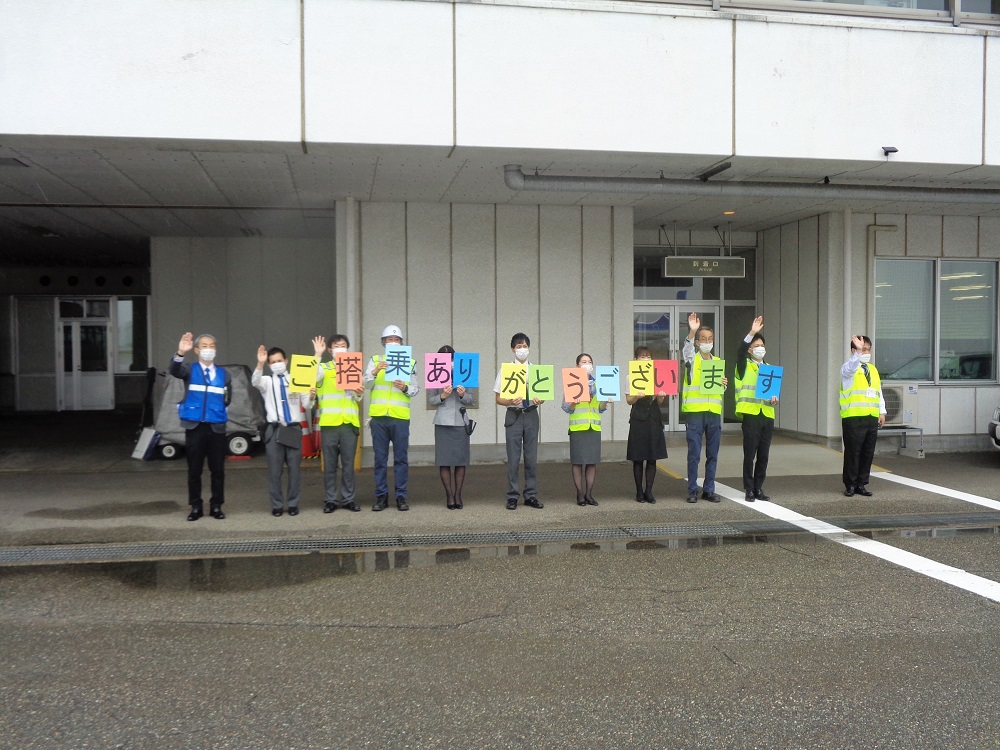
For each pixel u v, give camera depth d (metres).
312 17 8.13
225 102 8.03
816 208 11.90
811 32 8.97
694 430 8.98
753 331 8.91
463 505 8.84
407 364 8.45
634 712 3.99
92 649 4.82
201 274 14.81
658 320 14.17
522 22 8.47
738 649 4.79
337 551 7.03
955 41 9.24
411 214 11.17
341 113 8.21
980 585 6.02
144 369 20.97
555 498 9.20
